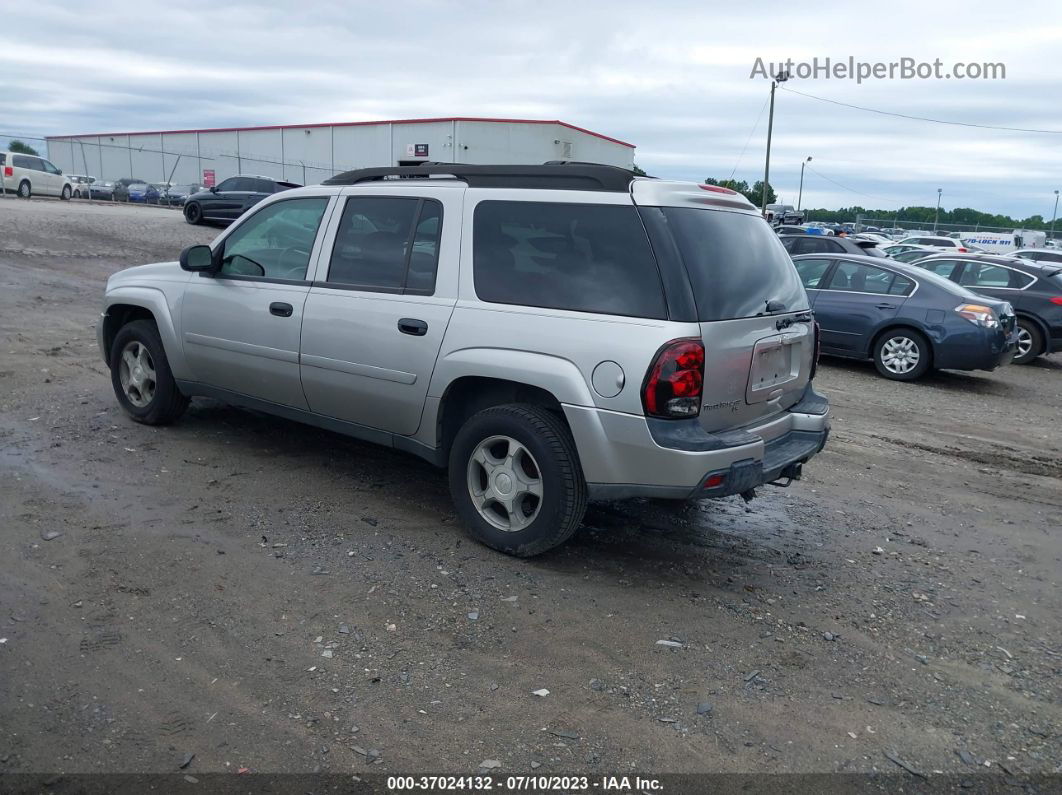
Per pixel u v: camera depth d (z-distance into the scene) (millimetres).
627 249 4129
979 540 5449
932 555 5129
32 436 6016
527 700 3324
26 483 5129
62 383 7539
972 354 10688
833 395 9969
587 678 3500
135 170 54562
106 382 7691
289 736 3031
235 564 4289
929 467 7090
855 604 4363
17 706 3088
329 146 48344
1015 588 4719
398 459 6078
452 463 4703
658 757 3041
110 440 6039
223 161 50250
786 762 3061
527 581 4324
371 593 4086
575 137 46531
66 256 16469
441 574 4332
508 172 4629
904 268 11422
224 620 3762
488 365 4395
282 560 4375
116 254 17531
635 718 3254
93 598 3869
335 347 5051
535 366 4250
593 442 4125
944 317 10812
